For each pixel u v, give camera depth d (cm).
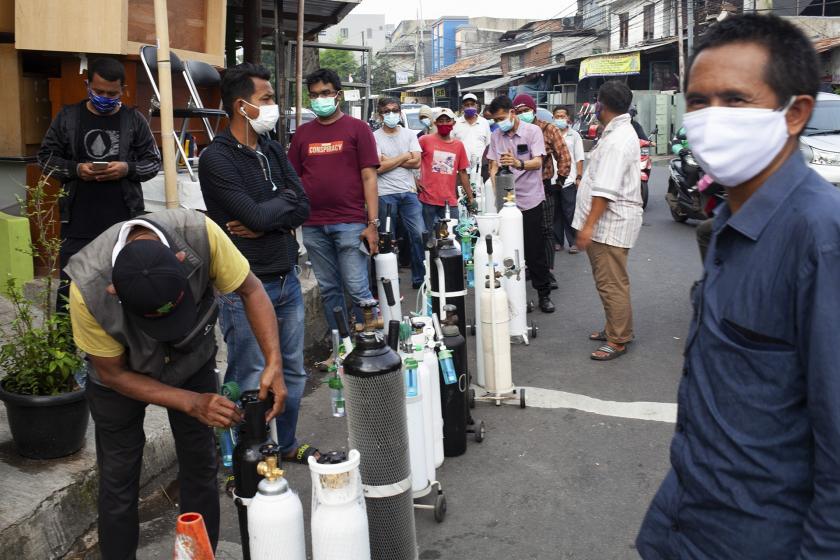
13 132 658
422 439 391
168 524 402
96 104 509
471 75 4816
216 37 811
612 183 610
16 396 382
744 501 175
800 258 163
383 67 6794
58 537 362
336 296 616
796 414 169
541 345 692
